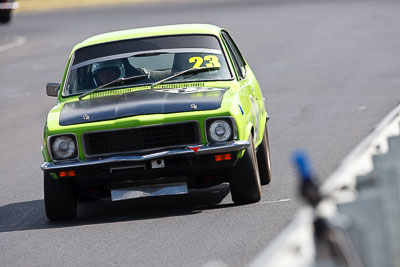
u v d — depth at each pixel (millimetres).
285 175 39781
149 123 31906
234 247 26656
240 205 33500
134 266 25406
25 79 100438
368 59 88812
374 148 20219
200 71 35844
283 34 128750
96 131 32156
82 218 34281
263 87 76438
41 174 46500
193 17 171875
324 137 49781
